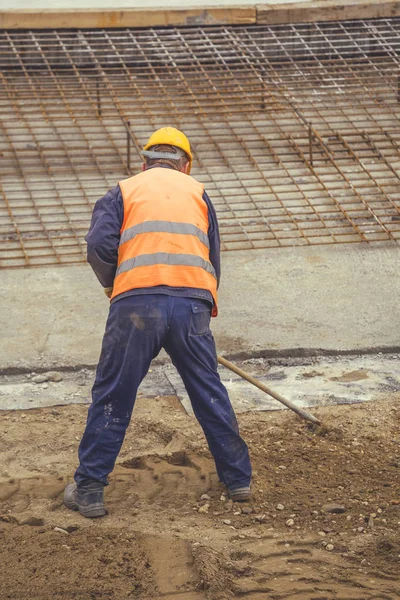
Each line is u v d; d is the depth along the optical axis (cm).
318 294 834
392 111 1259
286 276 873
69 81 1295
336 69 1376
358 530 463
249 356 720
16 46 1312
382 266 897
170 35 1356
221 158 1135
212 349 495
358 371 700
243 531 462
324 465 548
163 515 484
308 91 1308
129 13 1346
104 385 482
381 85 1319
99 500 480
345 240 957
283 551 438
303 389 669
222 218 996
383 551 440
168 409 631
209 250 505
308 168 1114
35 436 588
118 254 487
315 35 1376
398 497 502
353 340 743
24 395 658
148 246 478
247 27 1379
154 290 472
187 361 487
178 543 443
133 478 529
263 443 579
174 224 484
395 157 1151
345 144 1140
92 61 1326
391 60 1382
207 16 1370
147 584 407
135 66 1345
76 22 1331
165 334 477
